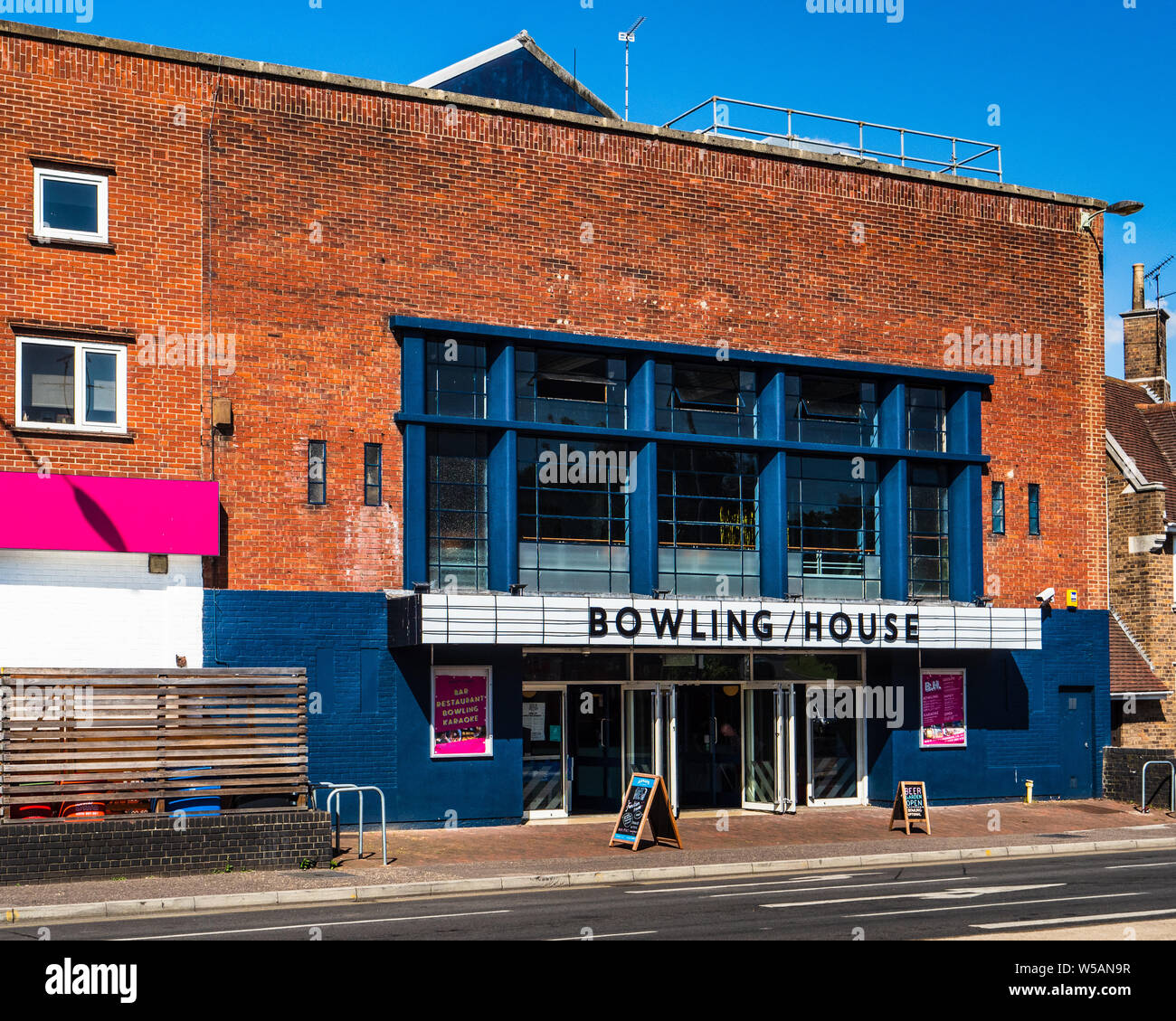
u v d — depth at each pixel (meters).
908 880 17.77
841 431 27.02
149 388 21.38
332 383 22.58
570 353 24.66
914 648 26.20
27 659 20.30
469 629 21.78
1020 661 28.28
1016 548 28.38
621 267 24.88
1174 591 32.81
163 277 21.55
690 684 25.47
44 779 17.72
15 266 20.62
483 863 19.33
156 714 18.59
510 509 23.55
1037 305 29.12
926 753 27.02
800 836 22.69
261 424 22.06
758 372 26.25
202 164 21.89
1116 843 22.80
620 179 25.00
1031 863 20.28
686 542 25.30
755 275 26.06
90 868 17.38
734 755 25.88
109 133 21.31
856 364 26.67
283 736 20.02
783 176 26.53
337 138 22.83
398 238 23.17
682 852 20.67
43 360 20.83
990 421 28.34
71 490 20.53
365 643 22.50
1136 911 14.17
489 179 23.94
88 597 20.72
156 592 21.16
